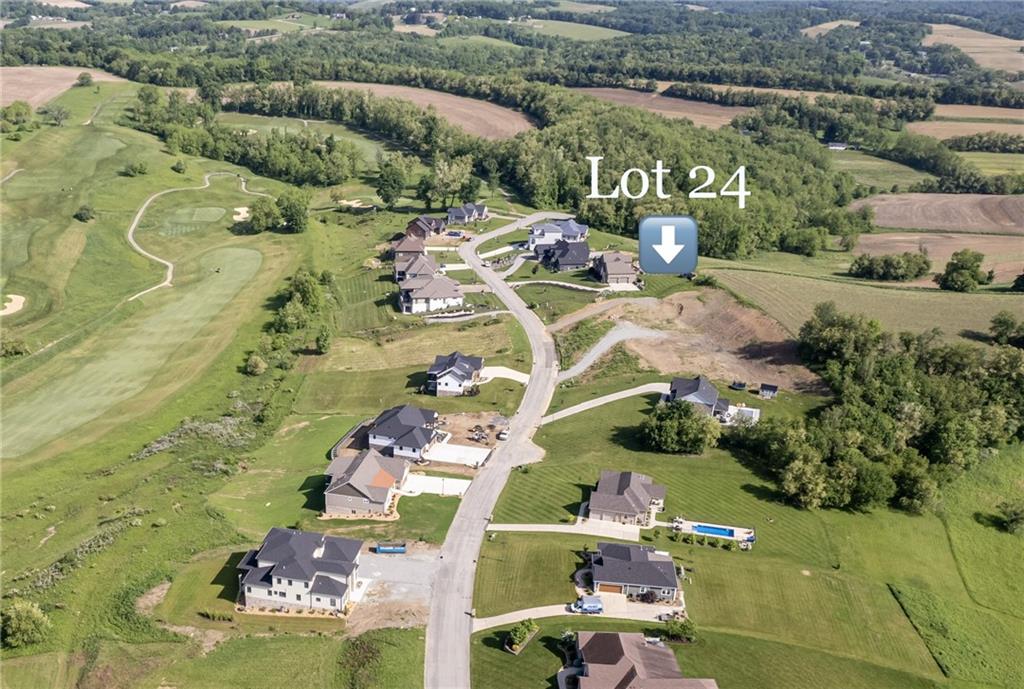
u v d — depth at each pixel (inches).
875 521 4616.1
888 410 5354.3
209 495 4692.4
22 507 4596.5
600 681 3277.6
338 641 3636.8
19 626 3550.7
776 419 5334.6
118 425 5506.9
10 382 6023.6
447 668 3491.6
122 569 3966.5
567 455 5201.8
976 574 4315.9
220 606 3816.4
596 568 3981.3
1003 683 3587.6
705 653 3585.1
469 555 4232.3
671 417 5270.7
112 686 3368.6
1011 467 5162.4
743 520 4554.6
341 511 4586.6
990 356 5738.2
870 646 3727.9
